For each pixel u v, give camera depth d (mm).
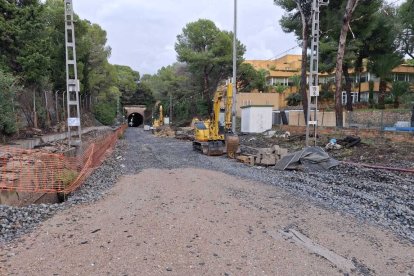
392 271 4844
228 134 18844
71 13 14734
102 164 15570
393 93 43094
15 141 16984
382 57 36500
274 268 4777
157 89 78562
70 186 9945
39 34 21578
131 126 97625
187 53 45000
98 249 5367
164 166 15203
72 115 32000
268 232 6207
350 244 5770
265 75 62594
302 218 7117
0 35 19016
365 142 17609
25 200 8891
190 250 5328
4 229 6418
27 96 21875
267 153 15445
